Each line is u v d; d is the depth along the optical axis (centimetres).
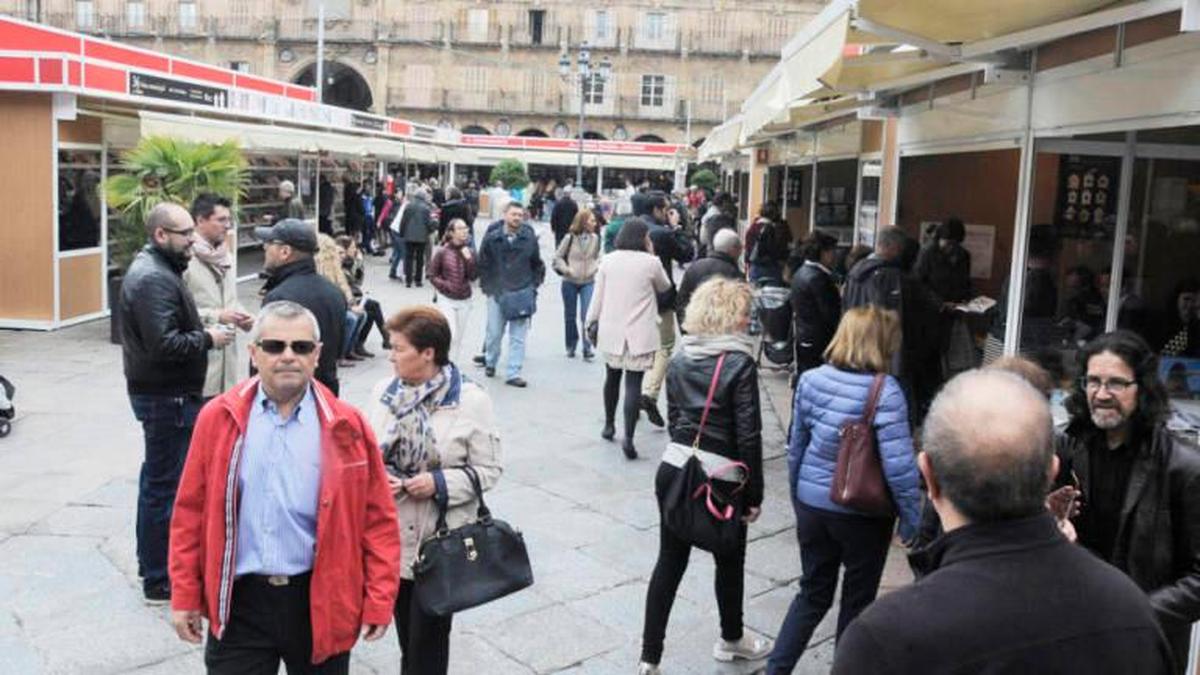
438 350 369
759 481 423
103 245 1347
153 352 470
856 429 394
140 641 462
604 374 1084
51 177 1227
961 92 715
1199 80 432
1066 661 176
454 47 5547
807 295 822
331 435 311
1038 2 459
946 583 184
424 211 1788
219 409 310
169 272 478
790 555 592
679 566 436
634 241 773
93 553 560
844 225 1293
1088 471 317
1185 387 555
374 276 1958
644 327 769
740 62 5544
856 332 407
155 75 1368
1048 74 574
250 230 1931
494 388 1002
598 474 734
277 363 303
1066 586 182
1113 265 621
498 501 671
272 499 306
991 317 785
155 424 485
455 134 3688
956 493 189
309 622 311
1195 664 372
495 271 1009
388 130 2841
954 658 177
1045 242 628
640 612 510
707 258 816
